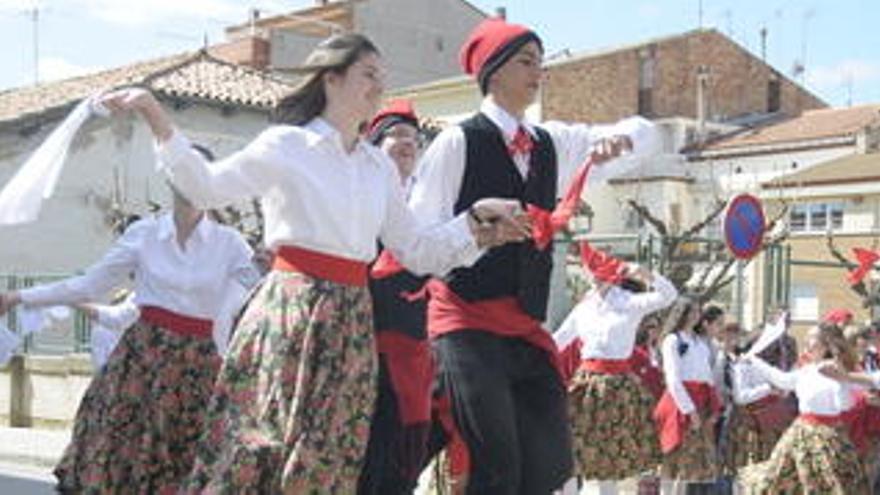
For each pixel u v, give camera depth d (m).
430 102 39.50
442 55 46.41
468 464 5.00
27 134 24.98
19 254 24.81
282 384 4.07
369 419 4.21
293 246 4.16
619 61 41.66
